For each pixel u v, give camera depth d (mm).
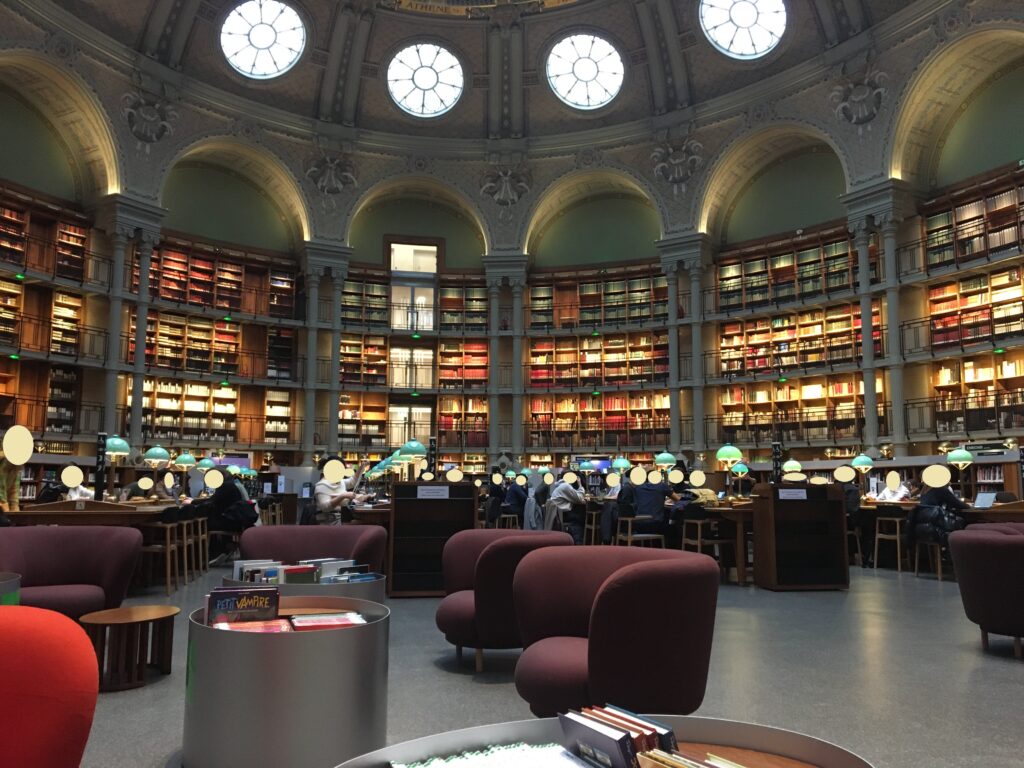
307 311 20250
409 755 1368
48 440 15750
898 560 9750
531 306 21766
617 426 20719
